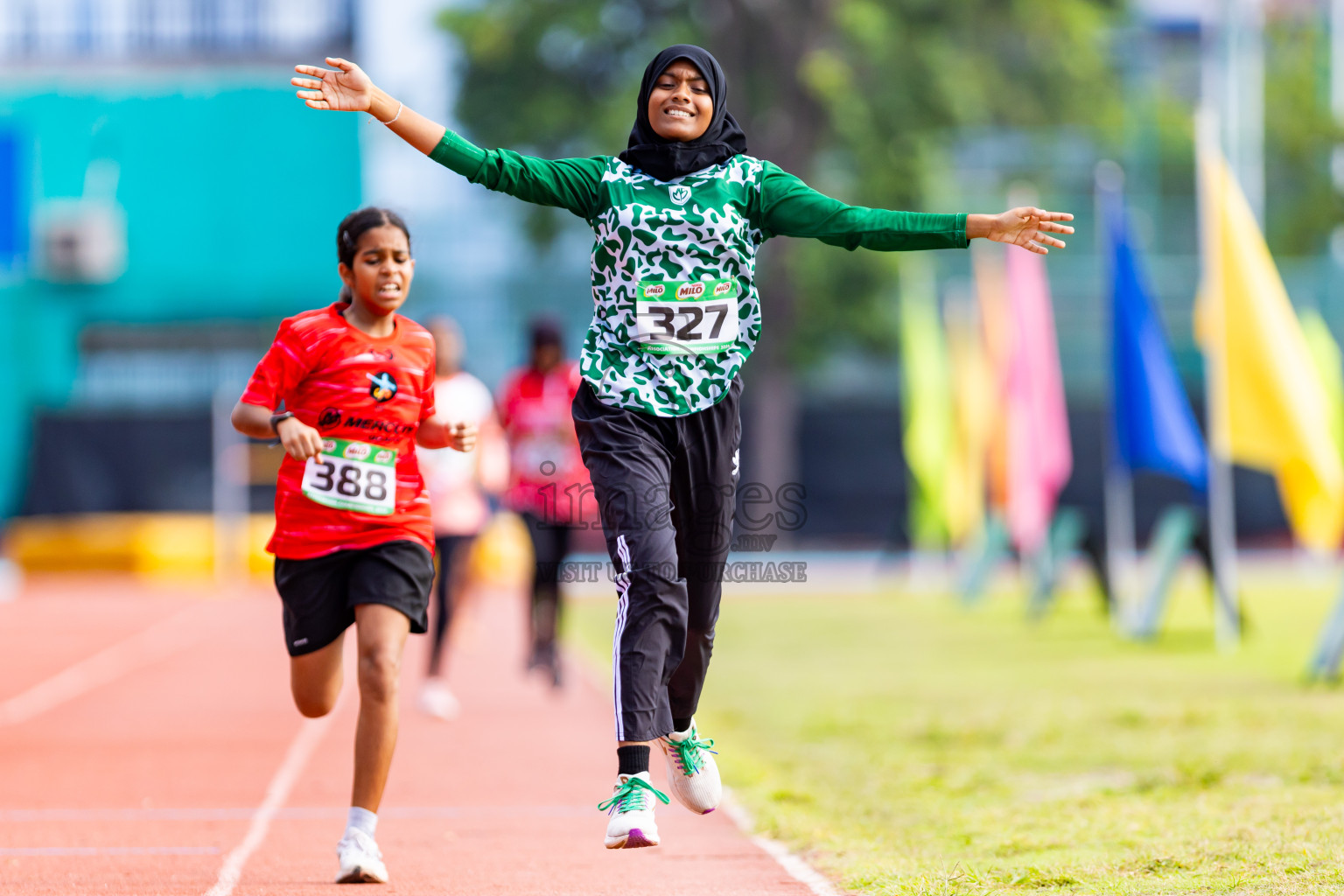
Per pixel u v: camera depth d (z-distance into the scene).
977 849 16.11
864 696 30.53
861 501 111.00
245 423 15.46
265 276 92.00
